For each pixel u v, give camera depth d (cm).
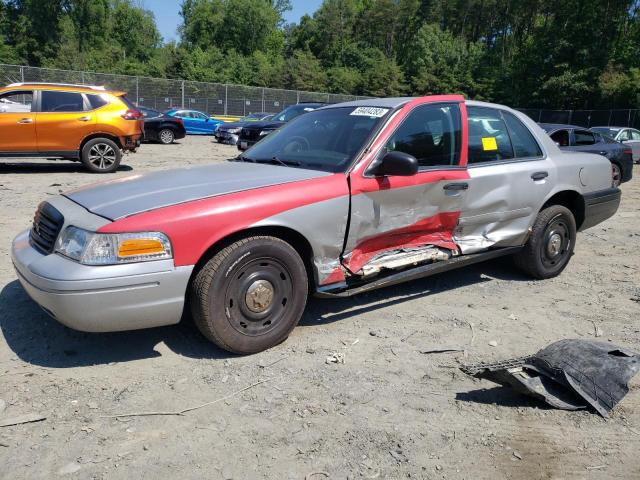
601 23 4650
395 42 8306
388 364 351
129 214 316
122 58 6600
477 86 5888
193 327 390
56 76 3362
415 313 438
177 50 5897
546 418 296
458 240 453
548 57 4872
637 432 286
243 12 8156
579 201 542
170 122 2144
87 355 347
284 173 383
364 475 248
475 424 289
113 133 1142
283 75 6150
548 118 4319
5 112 1045
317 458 258
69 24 6688
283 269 352
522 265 520
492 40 7619
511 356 369
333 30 8088
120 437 268
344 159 391
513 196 474
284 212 347
